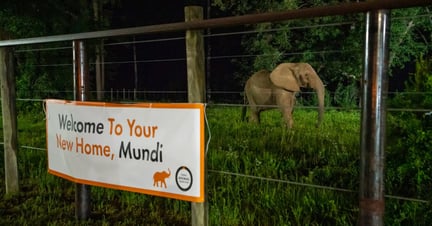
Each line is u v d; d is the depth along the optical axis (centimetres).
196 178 267
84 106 326
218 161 483
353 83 1456
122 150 304
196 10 268
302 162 501
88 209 359
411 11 1288
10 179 437
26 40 376
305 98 1402
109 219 366
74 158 340
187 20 270
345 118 897
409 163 285
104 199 414
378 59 202
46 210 389
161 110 279
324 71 1549
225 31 1933
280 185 386
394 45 1361
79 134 332
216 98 1766
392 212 296
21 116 1023
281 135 667
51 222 359
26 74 1210
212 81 2230
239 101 1595
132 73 2608
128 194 408
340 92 1503
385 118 206
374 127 205
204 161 267
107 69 2147
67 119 343
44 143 657
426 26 1390
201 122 262
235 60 1794
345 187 392
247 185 403
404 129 295
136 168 298
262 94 962
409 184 305
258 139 639
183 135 270
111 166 313
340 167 451
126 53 2567
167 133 278
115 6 1966
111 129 310
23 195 432
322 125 766
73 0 1237
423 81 296
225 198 384
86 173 332
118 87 2544
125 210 386
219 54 2231
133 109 294
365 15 206
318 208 348
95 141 321
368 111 206
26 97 1201
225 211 350
